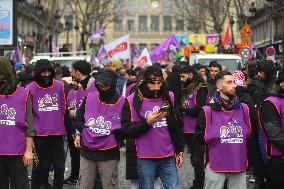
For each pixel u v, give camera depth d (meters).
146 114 8.20
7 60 8.21
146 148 8.27
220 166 7.96
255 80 10.65
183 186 12.28
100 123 8.79
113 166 8.88
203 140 8.04
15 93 8.23
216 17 51.59
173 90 12.05
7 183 8.41
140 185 8.40
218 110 7.98
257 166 8.73
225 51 40.16
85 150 8.90
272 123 8.01
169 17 122.62
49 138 10.61
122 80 19.94
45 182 10.98
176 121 8.34
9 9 18.25
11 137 8.20
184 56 31.17
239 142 7.96
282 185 8.26
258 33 61.53
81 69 11.09
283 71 8.10
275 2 44.31
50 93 10.57
